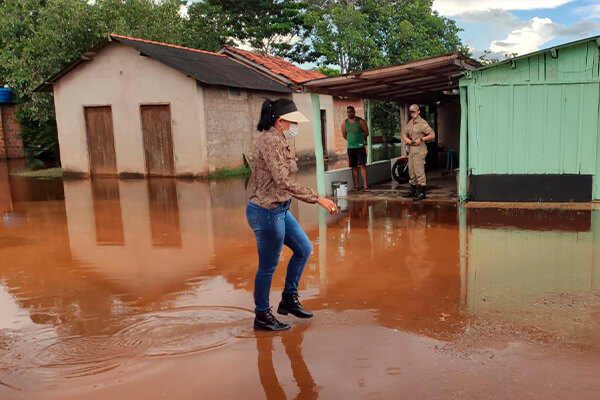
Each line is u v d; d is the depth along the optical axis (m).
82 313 4.35
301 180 14.17
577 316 3.79
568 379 2.87
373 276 5.07
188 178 15.02
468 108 8.64
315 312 4.17
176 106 15.17
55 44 18.88
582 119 8.12
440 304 4.20
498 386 2.83
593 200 8.27
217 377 3.11
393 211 8.51
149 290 4.93
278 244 3.73
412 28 31.03
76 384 3.08
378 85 10.21
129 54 15.58
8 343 3.74
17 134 24.39
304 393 2.87
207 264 5.79
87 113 16.64
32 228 8.16
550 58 8.11
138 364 3.32
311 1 36.44
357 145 10.80
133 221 8.55
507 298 4.27
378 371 3.08
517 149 8.49
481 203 8.68
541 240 6.17
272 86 18.17
